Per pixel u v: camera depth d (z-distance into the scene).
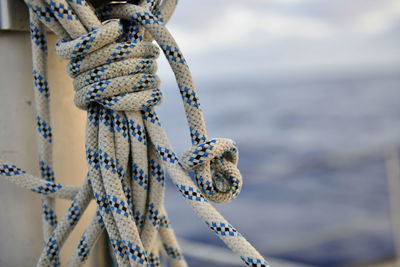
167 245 0.55
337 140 9.48
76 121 0.59
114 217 0.51
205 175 0.51
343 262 3.76
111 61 0.51
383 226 4.72
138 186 0.52
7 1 0.55
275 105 13.71
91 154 0.52
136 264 0.50
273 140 9.71
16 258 0.58
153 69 0.52
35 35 0.54
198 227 5.15
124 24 0.53
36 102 0.55
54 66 0.58
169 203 6.01
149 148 0.53
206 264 3.44
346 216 5.26
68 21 0.50
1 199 0.57
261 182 6.75
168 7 0.54
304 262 3.88
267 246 4.48
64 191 0.54
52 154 0.55
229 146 0.51
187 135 10.52
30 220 0.58
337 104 13.36
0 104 0.56
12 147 0.57
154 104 0.52
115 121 0.52
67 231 0.53
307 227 5.04
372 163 7.26
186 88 0.51
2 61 0.56
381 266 3.51
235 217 5.58
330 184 6.61
